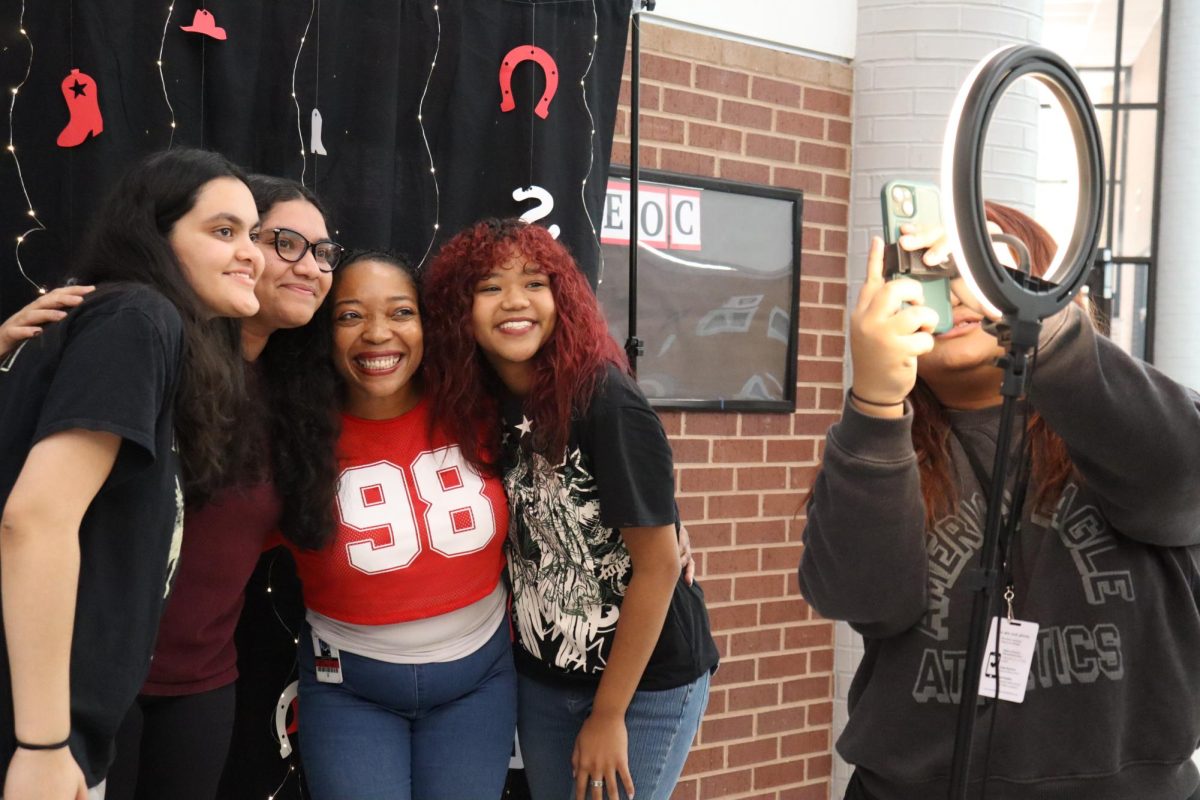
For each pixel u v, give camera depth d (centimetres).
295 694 228
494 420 199
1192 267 538
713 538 324
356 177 234
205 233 154
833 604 128
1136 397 110
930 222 115
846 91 348
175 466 147
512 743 207
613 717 194
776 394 338
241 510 180
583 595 196
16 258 201
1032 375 108
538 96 254
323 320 192
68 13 203
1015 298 103
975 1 336
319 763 196
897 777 126
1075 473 123
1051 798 120
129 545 138
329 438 188
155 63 211
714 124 321
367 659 195
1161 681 119
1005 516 126
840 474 119
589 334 192
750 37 327
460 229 247
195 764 185
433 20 243
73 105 202
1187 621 120
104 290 142
